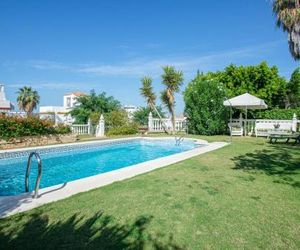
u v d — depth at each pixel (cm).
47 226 394
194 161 916
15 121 1336
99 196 529
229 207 473
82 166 1215
